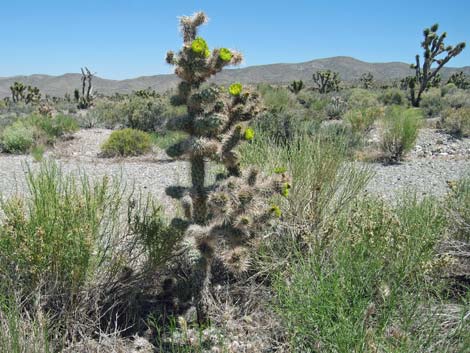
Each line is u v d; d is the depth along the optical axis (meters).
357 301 2.60
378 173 10.15
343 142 4.93
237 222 2.91
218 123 2.82
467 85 50.50
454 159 12.66
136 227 3.44
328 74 45.28
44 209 3.06
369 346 2.38
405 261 2.95
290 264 3.55
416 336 2.52
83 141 15.98
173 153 3.07
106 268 3.25
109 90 134.12
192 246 2.94
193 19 2.97
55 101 55.16
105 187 3.50
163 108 18.38
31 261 2.92
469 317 2.78
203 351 2.81
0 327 2.48
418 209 3.98
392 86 57.09
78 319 3.00
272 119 11.72
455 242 3.85
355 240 3.27
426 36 28.33
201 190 3.07
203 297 3.17
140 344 2.93
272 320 3.03
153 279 3.60
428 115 25.08
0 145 15.09
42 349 2.51
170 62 2.93
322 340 2.44
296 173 4.15
